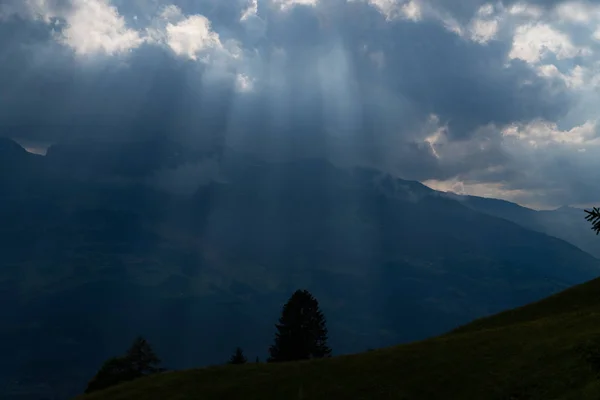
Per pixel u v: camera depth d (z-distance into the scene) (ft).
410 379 150.00
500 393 133.49
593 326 157.17
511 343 158.30
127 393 164.14
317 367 165.99
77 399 169.68
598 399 112.57
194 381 165.89
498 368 144.25
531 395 128.06
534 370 136.67
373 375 155.22
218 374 169.99
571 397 118.93
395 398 142.61
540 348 147.64
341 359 170.19
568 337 151.02
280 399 149.69
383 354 168.76
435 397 140.87
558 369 132.77
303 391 152.15
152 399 156.66
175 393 158.40
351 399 145.28
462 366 150.30
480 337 170.30
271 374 164.86
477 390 137.69
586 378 123.95
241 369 172.45
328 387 152.46
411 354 164.86
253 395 153.17
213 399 153.17
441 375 148.56
